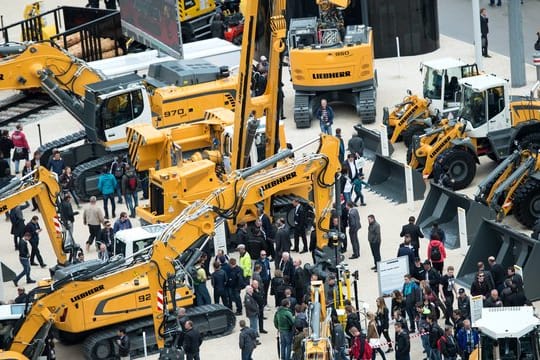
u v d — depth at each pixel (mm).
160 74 118250
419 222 97500
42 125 123625
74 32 133375
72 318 82562
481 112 102188
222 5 139750
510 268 84688
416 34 132250
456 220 96438
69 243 94250
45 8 154125
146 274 81750
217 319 85562
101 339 83062
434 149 102250
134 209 103125
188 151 107062
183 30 135750
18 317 82250
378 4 131375
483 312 72500
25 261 93688
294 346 76688
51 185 93250
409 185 100125
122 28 133125
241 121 96312
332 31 118625
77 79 112250
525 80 122688
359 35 117500
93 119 108062
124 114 108000
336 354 77750
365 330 82312
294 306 82312
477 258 89312
